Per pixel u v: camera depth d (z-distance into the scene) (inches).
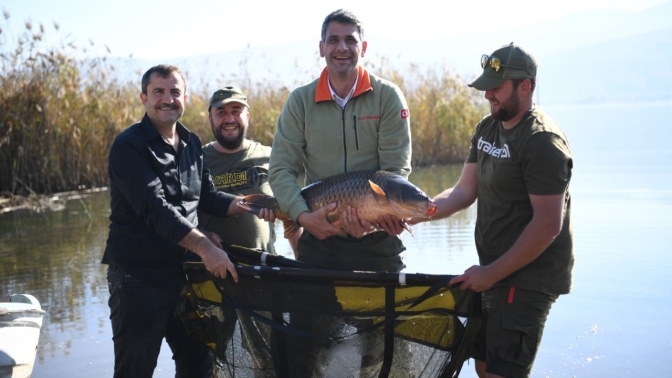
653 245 343.0
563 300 271.6
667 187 507.8
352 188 180.4
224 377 185.2
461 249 352.2
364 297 169.6
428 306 167.6
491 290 169.8
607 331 241.1
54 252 382.3
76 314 277.9
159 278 189.3
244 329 180.1
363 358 172.9
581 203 458.6
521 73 161.6
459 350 167.3
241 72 712.4
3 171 576.1
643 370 211.3
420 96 732.7
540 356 223.8
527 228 160.7
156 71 188.9
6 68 590.6
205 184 211.0
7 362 184.9
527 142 161.2
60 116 598.9
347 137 195.2
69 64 617.0
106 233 430.0
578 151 781.9
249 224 226.1
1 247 398.0
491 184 169.9
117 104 648.4
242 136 235.1
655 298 269.0
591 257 326.6
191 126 669.9
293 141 196.2
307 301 172.6
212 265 176.1
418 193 172.4
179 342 202.5
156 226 181.6
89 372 224.5
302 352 175.5
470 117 736.3
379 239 198.1
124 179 182.5
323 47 191.6
